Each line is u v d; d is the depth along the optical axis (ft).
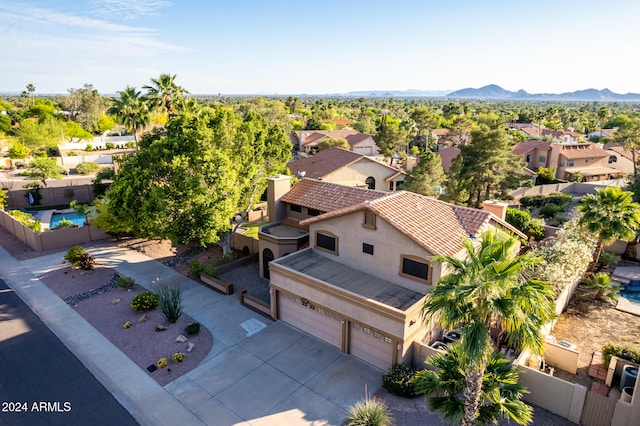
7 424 51.49
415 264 65.87
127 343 68.95
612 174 240.73
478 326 38.83
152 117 178.29
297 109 570.87
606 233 86.58
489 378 43.55
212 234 88.94
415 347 61.16
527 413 41.19
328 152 172.04
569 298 83.97
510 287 39.47
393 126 267.39
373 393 57.36
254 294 87.66
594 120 484.74
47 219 143.95
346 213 72.69
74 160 253.65
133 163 90.68
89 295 86.28
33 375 60.85
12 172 222.07
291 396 56.80
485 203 95.40
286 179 102.78
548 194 191.52
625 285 92.38
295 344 69.21
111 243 118.32
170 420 52.42
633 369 57.31
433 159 146.92
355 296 62.75
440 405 43.32
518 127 437.58
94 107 363.15
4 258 106.83
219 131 92.27
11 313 78.89
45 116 315.78
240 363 64.03
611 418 48.78
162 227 87.45
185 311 79.77
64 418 52.70
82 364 63.52
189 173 87.40
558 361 61.98
